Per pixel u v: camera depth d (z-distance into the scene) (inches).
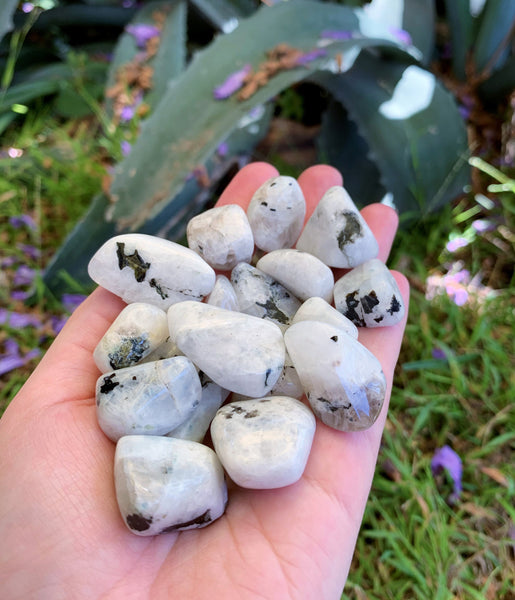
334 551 4.4
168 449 4.5
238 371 4.9
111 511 4.4
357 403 4.9
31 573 4.2
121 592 4.1
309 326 5.1
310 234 6.2
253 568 4.1
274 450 4.3
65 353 5.4
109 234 8.0
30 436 4.6
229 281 6.1
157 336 5.3
